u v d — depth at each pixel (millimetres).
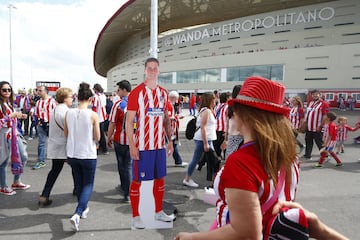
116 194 4453
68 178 5246
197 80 44062
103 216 3605
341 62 32656
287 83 35969
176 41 51531
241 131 1165
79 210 3277
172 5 48406
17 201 4047
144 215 3557
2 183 4277
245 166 1000
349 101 29922
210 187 4828
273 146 1035
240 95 1145
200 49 46906
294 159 1120
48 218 3504
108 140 4262
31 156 7203
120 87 4219
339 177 5598
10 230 3174
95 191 4586
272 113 1104
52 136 3879
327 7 37219
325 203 4156
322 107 6949
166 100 3432
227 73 40844
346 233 3211
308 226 1152
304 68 34875
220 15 53594
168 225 3361
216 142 5012
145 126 3209
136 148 3219
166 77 48125
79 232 3160
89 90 3506
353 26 34375
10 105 4156
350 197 4418
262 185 1003
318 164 6469
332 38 35688
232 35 44594
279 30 40688
